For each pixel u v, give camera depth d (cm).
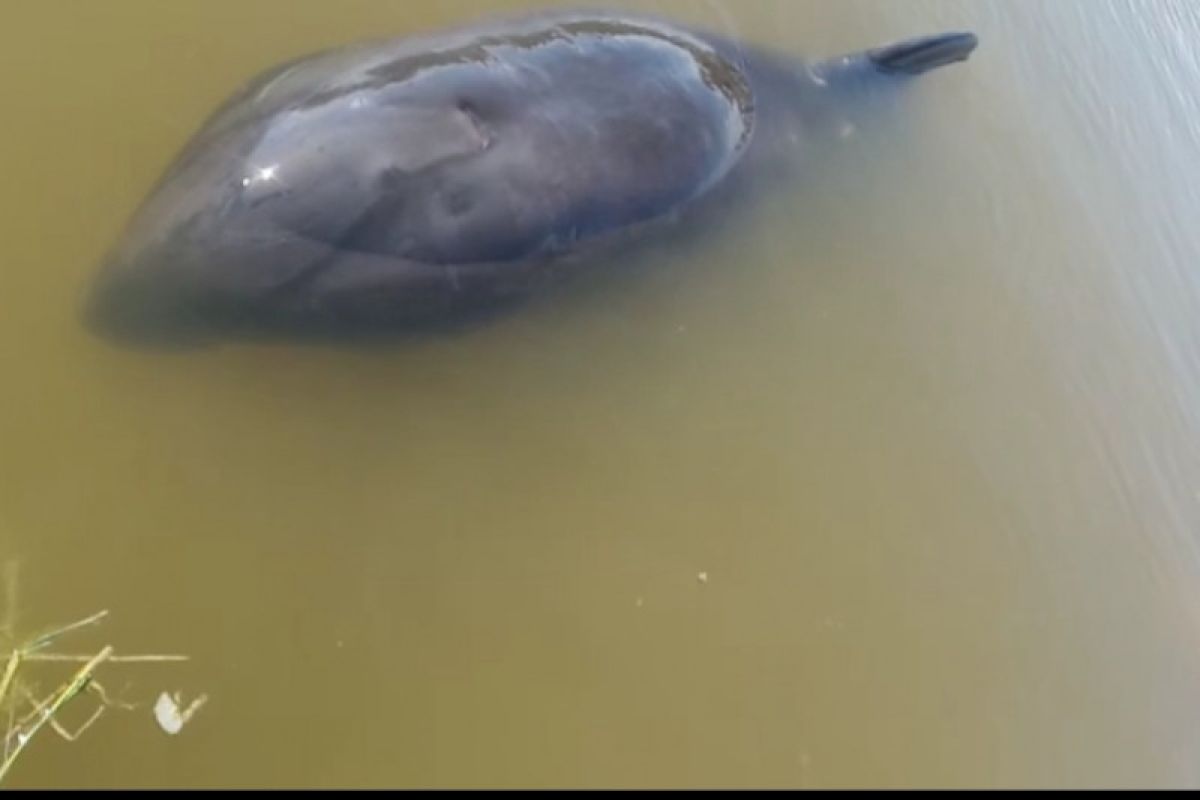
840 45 421
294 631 317
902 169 401
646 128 358
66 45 366
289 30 379
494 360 353
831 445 358
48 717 288
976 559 352
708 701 326
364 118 333
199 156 337
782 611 338
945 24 432
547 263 351
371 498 332
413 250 334
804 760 324
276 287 330
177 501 324
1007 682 339
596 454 346
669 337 363
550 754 316
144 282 329
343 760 307
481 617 326
